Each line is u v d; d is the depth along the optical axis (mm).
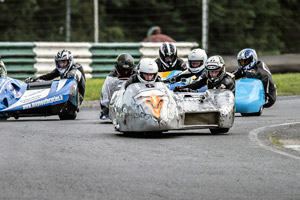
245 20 94938
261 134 23672
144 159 17688
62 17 103812
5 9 101312
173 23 97812
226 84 26469
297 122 27172
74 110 30719
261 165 17000
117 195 13555
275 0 98250
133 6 102625
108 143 20797
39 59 49406
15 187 14258
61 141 21297
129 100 22688
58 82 31016
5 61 48219
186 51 53906
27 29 101938
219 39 95375
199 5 95562
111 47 51781
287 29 99000
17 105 29141
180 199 13234
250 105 31297
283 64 57781
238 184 14656
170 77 32062
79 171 15984
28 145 20328
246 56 34125
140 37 101688
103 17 103812
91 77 50750
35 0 101438
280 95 41406
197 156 18297
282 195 13672
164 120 21938
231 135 23375
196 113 23312
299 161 17672
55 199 13211
